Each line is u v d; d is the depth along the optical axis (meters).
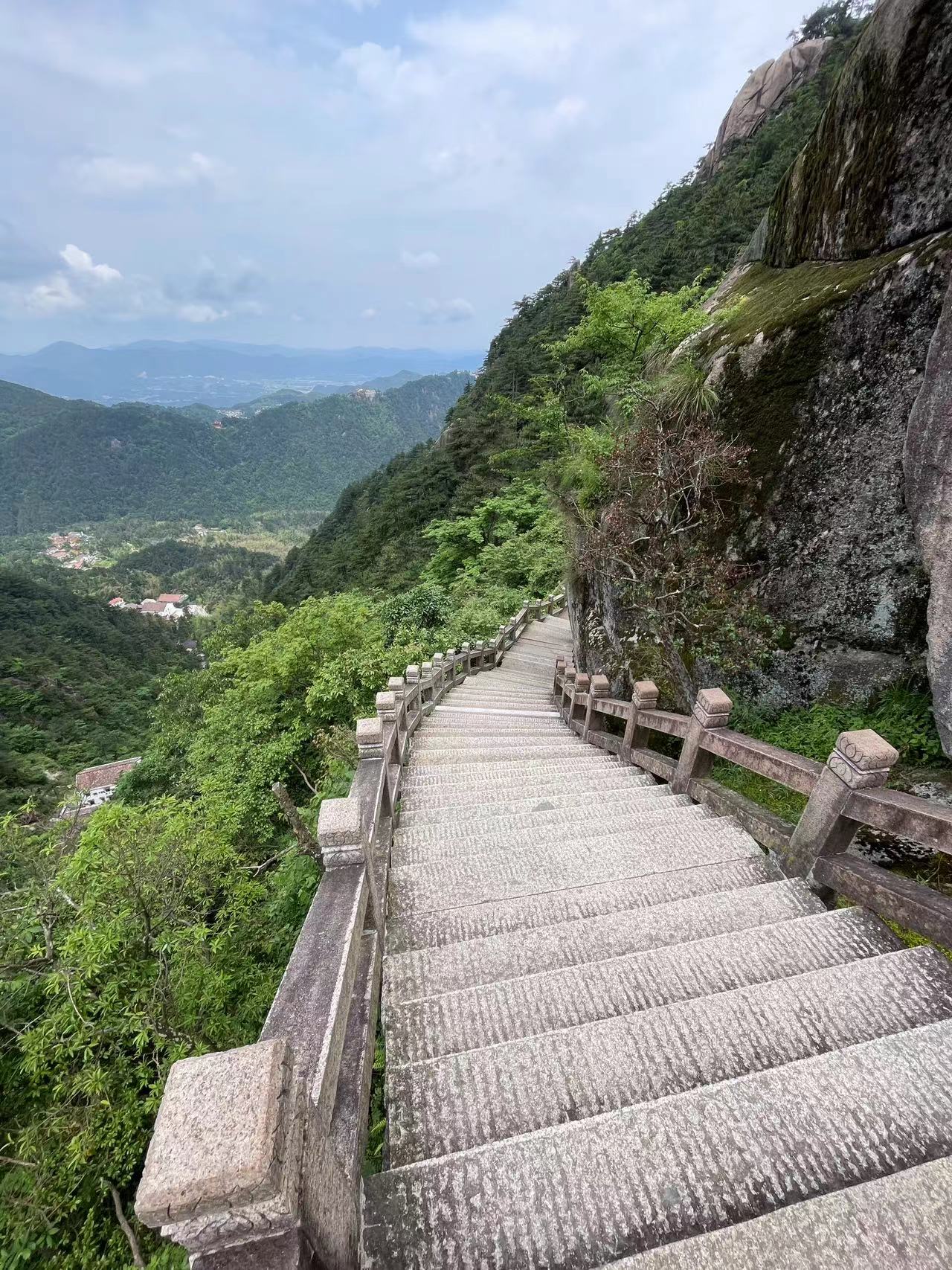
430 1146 1.59
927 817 2.19
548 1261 1.25
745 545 5.12
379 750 3.76
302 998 1.57
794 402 4.73
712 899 2.67
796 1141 1.45
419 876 3.15
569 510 8.00
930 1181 1.27
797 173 5.97
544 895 2.86
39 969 4.84
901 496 3.98
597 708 6.58
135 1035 4.48
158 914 4.60
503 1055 1.80
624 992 2.11
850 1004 1.93
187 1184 0.83
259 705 10.01
